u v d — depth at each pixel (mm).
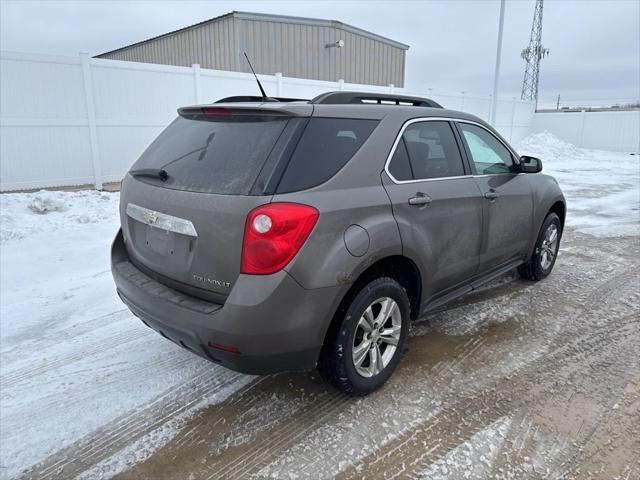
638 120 22891
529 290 4887
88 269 5328
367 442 2588
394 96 3537
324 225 2453
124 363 3387
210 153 2686
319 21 17484
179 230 2576
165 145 3055
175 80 10914
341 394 3035
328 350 2744
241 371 2492
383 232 2738
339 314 2701
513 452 2508
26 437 2621
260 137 2580
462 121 3812
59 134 9492
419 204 3039
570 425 2729
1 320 4047
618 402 2959
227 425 2734
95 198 8211
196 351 2596
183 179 2686
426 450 2523
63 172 9664
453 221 3365
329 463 2434
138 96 10445
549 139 23562
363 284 2803
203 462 2447
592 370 3338
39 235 6355
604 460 2455
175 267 2643
